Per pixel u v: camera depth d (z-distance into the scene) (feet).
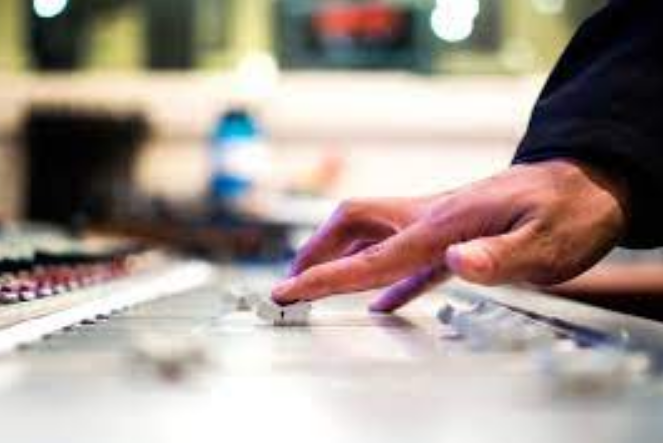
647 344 1.44
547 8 7.79
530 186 1.88
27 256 2.58
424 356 1.42
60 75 7.84
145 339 1.30
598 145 1.91
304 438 0.94
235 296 2.31
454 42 7.80
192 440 0.92
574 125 1.96
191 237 5.75
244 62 7.83
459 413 1.04
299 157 7.89
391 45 7.82
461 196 1.94
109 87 7.83
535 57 7.79
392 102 7.85
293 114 7.86
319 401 1.10
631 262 5.94
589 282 5.28
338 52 7.84
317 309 2.32
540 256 1.79
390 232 2.21
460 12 7.75
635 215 1.94
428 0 7.78
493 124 7.82
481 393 1.14
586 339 1.50
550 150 1.97
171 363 1.24
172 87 7.84
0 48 7.82
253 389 1.16
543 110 2.07
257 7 7.83
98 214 6.91
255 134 7.15
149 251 4.42
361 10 7.82
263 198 7.00
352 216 2.24
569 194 1.87
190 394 1.12
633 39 2.07
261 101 7.84
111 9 7.84
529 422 1.01
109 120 7.43
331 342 1.59
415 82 7.84
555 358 1.23
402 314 2.18
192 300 2.48
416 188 7.88
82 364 1.31
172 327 1.79
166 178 7.82
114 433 0.95
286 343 1.58
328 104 7.86
